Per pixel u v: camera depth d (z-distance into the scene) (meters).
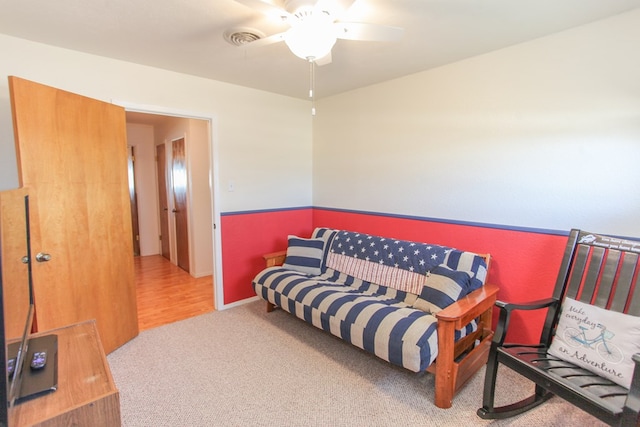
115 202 2.56
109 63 2.58
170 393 2.04
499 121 2.44
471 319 2.04
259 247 3.67
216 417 1.83
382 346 1.99
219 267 3.34
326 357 2.45
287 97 3.80
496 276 2.54
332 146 3.85
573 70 2.08
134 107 2.72
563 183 2.18
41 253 2.00
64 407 1.01
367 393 2.04
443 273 2.31
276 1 1.61
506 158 2.43
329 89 3.51
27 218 1.28
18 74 2.22
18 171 1.92
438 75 2.78
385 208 3.32
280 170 3.81
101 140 2.43
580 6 1.80
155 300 3.62
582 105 2.07
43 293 2.04
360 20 1.94
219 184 3.30
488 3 1.75
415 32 2.10
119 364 2.36
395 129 3.16
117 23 1.99
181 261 4.88
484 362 2.35
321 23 1.57
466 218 2.70
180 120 4.43
